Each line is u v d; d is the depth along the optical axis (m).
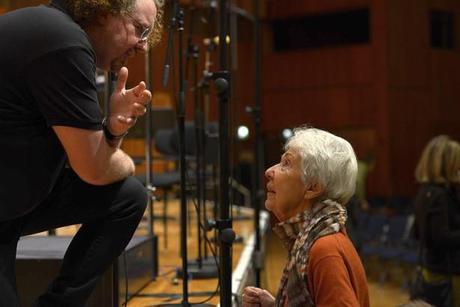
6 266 2.01
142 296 3.16
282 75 15.54
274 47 15.96
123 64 2.18
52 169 1.99
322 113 15.20
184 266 2.92
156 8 2.17
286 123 15.51
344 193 2.15
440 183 4.35
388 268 9.60
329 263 1.97
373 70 14.67
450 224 4.29
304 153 2.14
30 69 1.85
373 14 14.69
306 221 2.12
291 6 15.44
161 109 6.36
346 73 14.98
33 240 3.23
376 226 9.82
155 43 2.32
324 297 1.94
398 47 14.74
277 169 2.21
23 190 1.95
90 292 2.18
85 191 2.15
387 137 14.54
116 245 2.18
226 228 2.51
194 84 3.60
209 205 7.02
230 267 2.49
